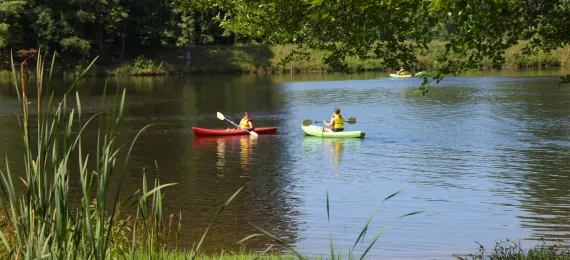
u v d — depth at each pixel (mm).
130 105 38719
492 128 26703
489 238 11914
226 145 23891
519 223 12938
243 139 25359
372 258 10711
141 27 70812
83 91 48594
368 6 8133
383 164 19719
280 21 10328
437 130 26641
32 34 67375
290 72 71312
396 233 12297
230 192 16125
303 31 10250
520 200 14836
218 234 12406
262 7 10359
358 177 17844
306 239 12000
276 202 15031
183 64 70625
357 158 20828
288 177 17984
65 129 5219
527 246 11273
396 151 22000
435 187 16375
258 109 36312
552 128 26328
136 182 17141
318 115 33312
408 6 7824
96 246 5145
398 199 15164
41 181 5266
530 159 19938
